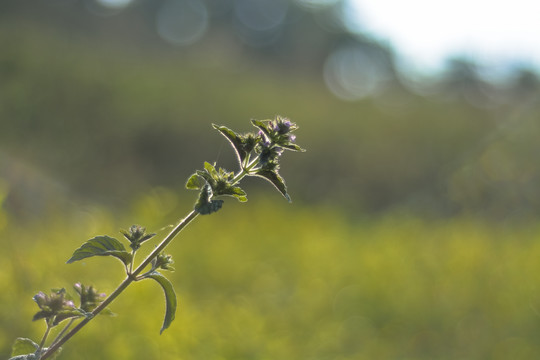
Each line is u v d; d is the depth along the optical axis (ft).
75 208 23.79
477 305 19.11
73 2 84.58
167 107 48.42
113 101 45.98
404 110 67.67
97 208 25.22
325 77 112.88
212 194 5.63
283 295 19.40
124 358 11.34
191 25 122.72
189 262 20.51
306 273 21.91
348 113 62.18
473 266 22.84
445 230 29.30
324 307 18.53
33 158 35.58
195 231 25.18
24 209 21.42
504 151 36.68
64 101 43.14
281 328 16.51
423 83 103.04
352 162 50.03
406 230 29.58
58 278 13.17
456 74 100.94
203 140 46.55
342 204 40.73
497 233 29.66
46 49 51.80
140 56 69.51
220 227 27.35
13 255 12.90
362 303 18.81
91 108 43.98
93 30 85.56
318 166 48.65
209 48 102.58
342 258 24.08
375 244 27.12
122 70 55.11
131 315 12.88
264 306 18.15
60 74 46.57
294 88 74.28
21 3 75.46
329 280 21.21
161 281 5.56
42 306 5.55
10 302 11.46
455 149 53.93
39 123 39.27
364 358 15.14
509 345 16.49
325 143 51.65
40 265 13.56
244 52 123.24
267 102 60.13
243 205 33.76
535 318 18.25
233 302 18.04
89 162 38.68
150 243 20.68
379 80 111.45
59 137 38.81
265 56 127.44
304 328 16.71
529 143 36.55
